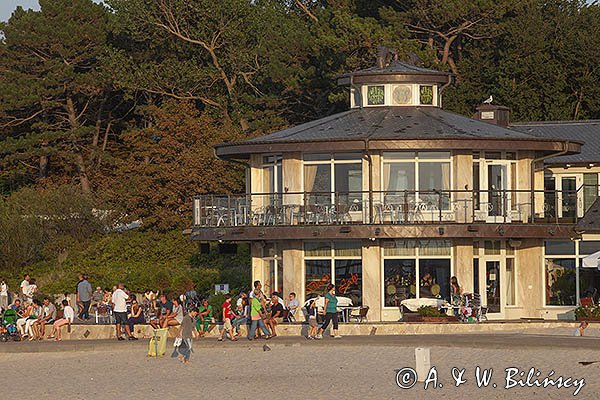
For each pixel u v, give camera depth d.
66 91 117.56
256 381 48.97
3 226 100.69
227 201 71.38
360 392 45.56
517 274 70.81
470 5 106.25
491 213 68.81
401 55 101.25
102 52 117.25
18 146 114.44
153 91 116.69
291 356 55.69
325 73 108.38
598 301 68.94
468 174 67.94
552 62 110.38
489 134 68.50
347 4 115.12
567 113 108.62
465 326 63.22
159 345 57.62
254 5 120.50
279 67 111.12
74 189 106.56
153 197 101.50
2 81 115.25
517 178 70.19
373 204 67.25
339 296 68.12
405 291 67.88
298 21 120.75
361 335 62.34
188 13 117.81
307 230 67.06
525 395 44.09
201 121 103.25
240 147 69.69
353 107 75.81
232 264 97.75
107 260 100.56
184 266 98.88
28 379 51.72
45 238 103.25
